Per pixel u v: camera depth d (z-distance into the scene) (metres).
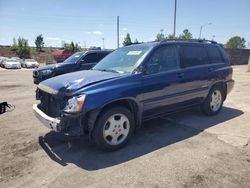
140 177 3.33
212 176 3.33
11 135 4.96
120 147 4.23
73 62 10.27
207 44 6.00
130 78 4.28
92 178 3.33
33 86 12.34
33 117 6.28
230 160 3.78
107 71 4.76
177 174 3.39
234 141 4.54
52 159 3.90
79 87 3.87
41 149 4.28
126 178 3.32
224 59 6.34
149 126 5.41
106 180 3.28
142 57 4.60
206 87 5.71
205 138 4.70
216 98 6.17
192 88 5.35
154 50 4.73
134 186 3.13
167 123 5.60
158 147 4.30
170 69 4.95
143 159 3.86
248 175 3.35
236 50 37.06
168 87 4.82
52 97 4.13
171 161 3.77
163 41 5.02
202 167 3.57
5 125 5.61
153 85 4.54
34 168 3.62
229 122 5.68
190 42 5.55
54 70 9.84
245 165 3.62
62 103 3.91
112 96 3.94
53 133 5.04
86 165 3.70
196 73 5.39
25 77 17.84
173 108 5.09
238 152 4.06
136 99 4.31
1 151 4.20
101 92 3.86
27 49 60.00
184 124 5.53
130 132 4.34
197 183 3.18
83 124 3.84
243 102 7.91
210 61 5.92
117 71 4.65
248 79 14.73
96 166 3.66
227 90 6.38
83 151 4.18
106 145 4.05
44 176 3.40
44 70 9.98
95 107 3.77
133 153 4.08
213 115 6.18
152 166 3.63
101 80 4.08
